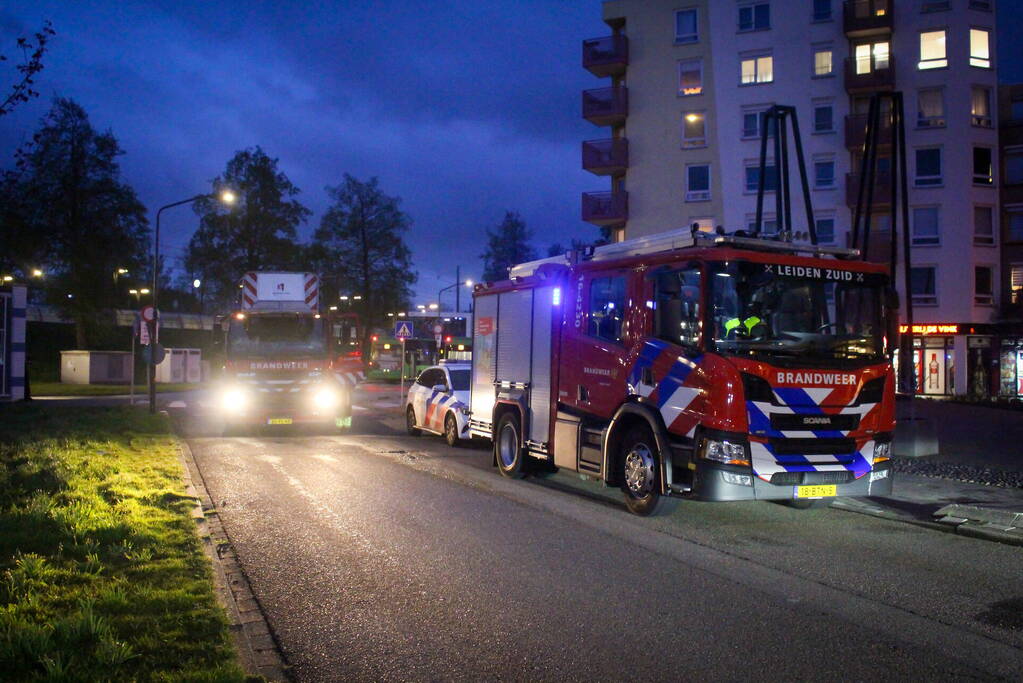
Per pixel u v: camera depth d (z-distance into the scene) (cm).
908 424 1432
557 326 1105
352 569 683
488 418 1298
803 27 4078
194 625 497
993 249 4003
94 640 458
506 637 526
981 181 3991
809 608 594
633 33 4269
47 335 5581
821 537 831
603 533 834
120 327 5894
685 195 4184
